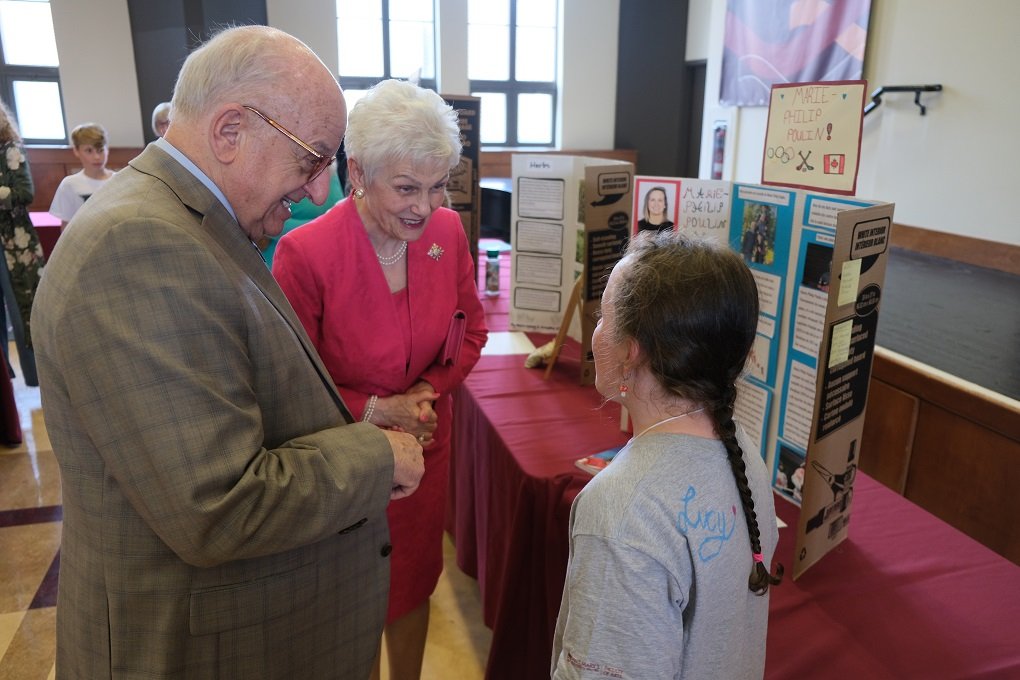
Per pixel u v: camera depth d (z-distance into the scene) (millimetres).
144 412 726
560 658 679
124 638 839
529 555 1479
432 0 7266
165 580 834
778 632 1044
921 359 2602
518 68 7762
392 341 1321
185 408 738
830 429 1121
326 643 983
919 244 4660
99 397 730
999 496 2070
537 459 1504
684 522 655
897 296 3621
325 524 855
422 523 1476
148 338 725
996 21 4055
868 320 1118
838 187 1258
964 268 4223
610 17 7633
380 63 7297
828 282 1201
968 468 2182
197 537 757
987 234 4250
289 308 926
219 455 758
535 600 1484
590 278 1800
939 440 2279
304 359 918
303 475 835
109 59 6328
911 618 1072
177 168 811
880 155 4918
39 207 6293
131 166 831
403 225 1228
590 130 7941
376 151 1141
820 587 1145
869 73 4984
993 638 1031
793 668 976
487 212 5656
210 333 763
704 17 7520
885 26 4797
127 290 726
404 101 1159
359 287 1282
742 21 6145
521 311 2324
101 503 814
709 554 666
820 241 1209
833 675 966
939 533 1302
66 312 727
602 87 7824
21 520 2586
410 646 1554
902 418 2432
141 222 735
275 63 799
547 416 1729
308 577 939
